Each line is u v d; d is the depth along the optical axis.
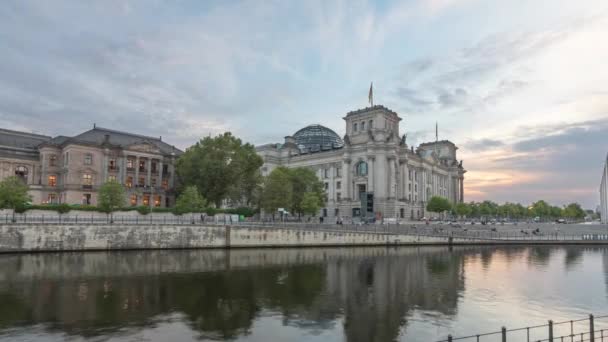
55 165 110.69
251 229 79.12
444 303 36.75
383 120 154.62
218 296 38.31
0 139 111.69
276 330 28.45
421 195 178.75
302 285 44.03
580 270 56.19
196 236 75.62
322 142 188.75
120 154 113.56
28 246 63.12
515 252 79.69
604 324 30.75
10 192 72.44
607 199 189.88
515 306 35.91
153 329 28.16
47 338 25.89
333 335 27.52
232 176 106.19
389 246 86.88
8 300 35.25
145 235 71.81
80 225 67.00
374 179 148.50
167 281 44.88
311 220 123.50
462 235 95.31
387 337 27.17
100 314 31.53
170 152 129.25
